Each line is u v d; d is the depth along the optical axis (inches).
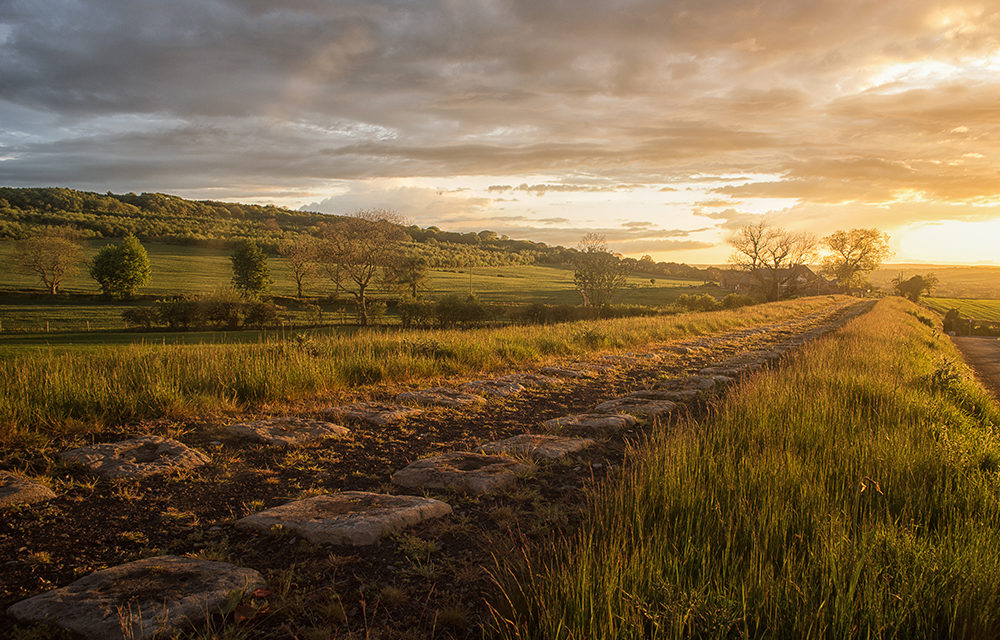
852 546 117.0
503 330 617.0
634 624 90.0
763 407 249.0
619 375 425.1
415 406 284.5
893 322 1092.5
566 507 153.4
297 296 2630.4
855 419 244.7
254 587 105.5
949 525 134.6
